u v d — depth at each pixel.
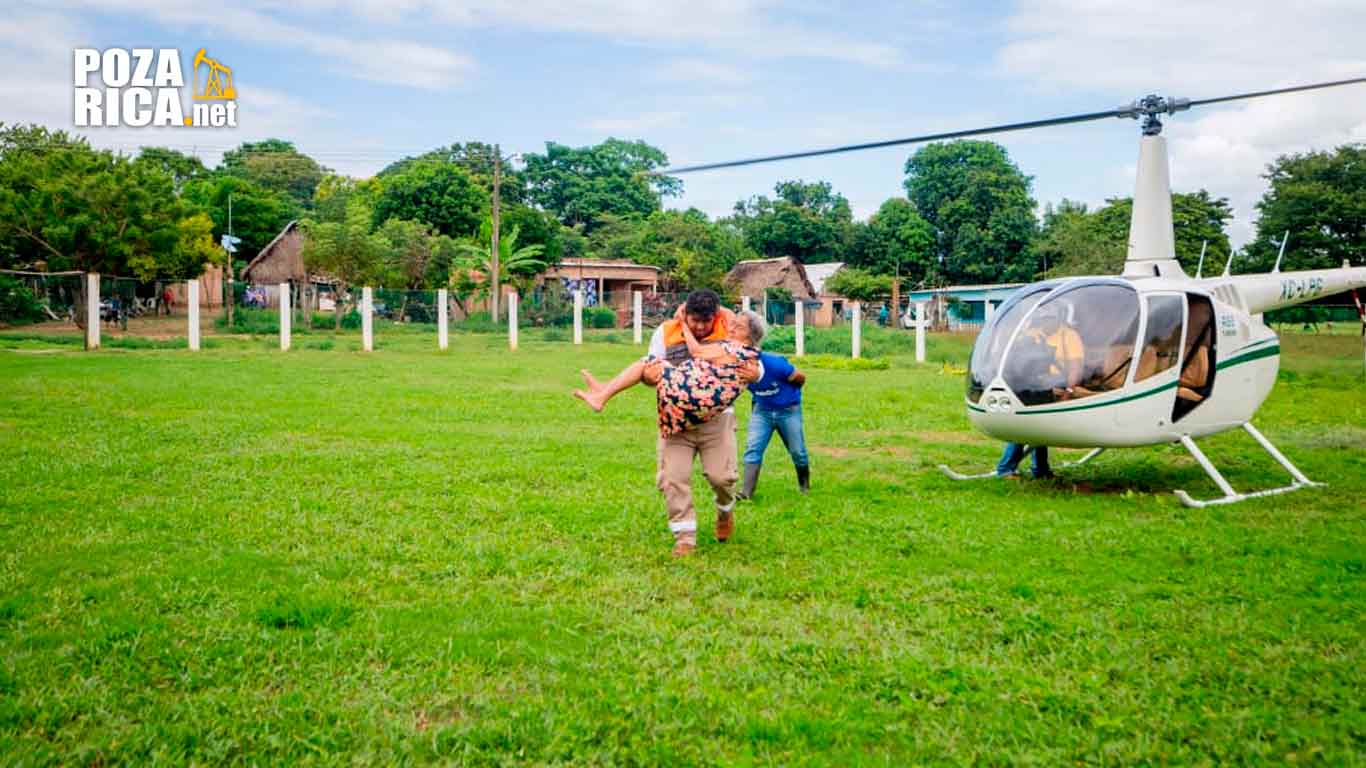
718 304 6.16
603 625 4.67
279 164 72.81
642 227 62.19
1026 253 60.94
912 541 6.41
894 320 52.62
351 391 16.33
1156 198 8.88
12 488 7.68
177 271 39.75
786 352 31.39
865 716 3.66
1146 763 3.31
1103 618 4.80
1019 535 6.61
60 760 3.26
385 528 6.59
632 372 6.03
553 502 7.55
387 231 42.12
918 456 10.68
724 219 78.69
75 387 15.52
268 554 5.84
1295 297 9.23
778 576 5.56
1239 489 8.61
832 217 73.06
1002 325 8.52
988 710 3.73
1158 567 5.77
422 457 9.70
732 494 6.24
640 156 82.62
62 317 30.23
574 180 72.75
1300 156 42.34
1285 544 6.31
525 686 3.93
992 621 4.78
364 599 5.04
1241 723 3.56
